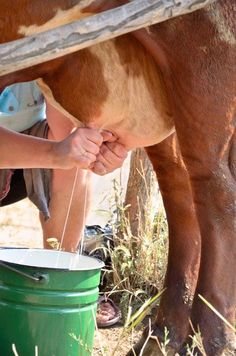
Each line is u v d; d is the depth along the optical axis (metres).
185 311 2.96
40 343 2.63
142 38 2.46
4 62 1.94
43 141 2.72
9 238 5.11
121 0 2.41
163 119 2.69
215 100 2.47
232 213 2.54
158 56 2.48
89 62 2.58
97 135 2.63
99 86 2.61
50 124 3.36
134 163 4.14
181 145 2.57
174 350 2.90
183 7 2.04
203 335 2.52
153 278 3.89
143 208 4.11
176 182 2.99
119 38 2.55
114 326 3.56
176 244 3.03
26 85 3.41
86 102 2.65
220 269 2.54
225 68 2.45
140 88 2.62
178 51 2.45
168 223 3.06
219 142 2.52
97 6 2.43
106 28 1.98
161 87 2.62
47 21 2.45
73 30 1.96
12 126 3.42
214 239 2.54
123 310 3.67
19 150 2.72
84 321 2.69
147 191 4.10
